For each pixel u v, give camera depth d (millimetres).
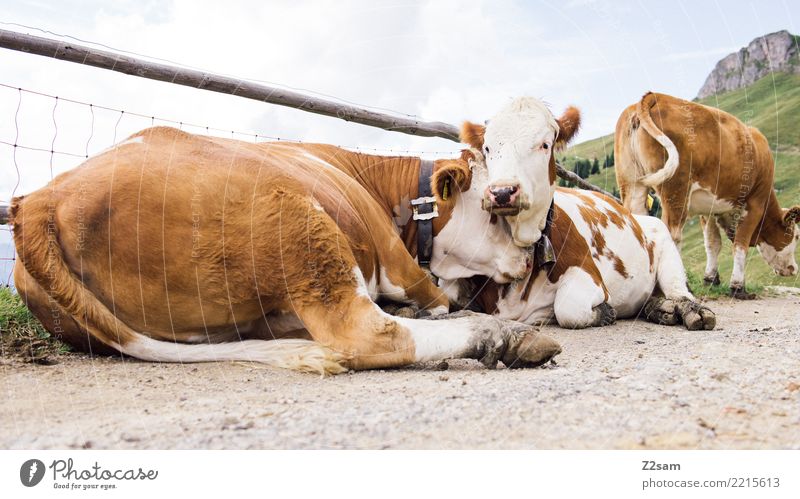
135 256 4055
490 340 4133
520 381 3639
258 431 2857
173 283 4094
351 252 4344
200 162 4234
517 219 5531
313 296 4176
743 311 8867
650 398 3229
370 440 2740
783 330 5762
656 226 7914
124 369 4102
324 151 5836
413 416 2996
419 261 5926
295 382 3830
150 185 4086
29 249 4086
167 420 3049
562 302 6137
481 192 5727
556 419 2941
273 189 4227
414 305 5406
